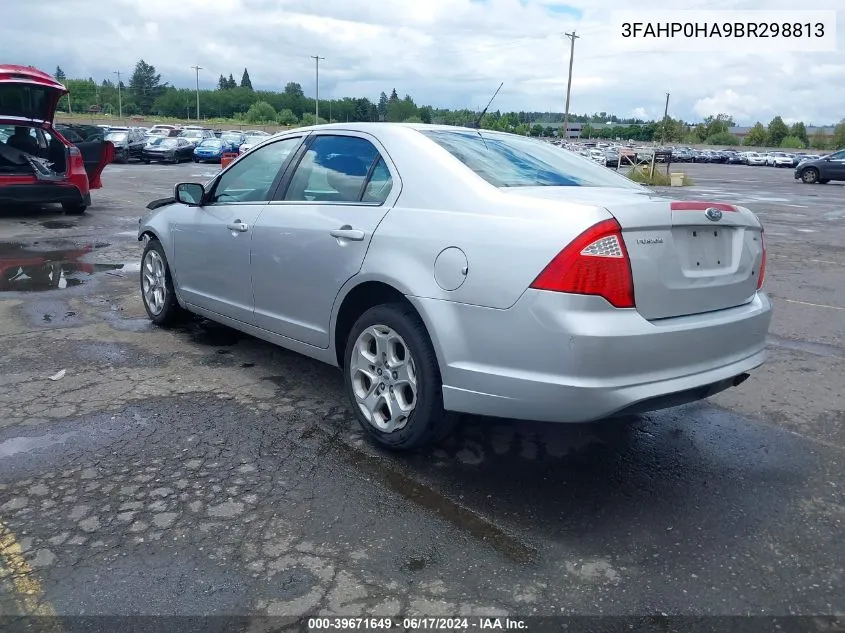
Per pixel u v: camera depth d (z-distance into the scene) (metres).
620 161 32.84
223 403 4.27
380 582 2.63
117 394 4.35
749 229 3.55
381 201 3.74
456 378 3.23
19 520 2.95
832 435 4.14
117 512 3.04
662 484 3.46
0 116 12.31
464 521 3.07
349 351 3.80
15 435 3.73
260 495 3.22
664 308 3.08
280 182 4.50
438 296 3.27
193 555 2.75
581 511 3.19
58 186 12.55
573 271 2.88
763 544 2.97
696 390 3.19
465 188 3.39
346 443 3.79
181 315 5.74
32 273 7.89
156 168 30.97
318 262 3.96
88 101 129.75
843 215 17.84
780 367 5.41
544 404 2.99
